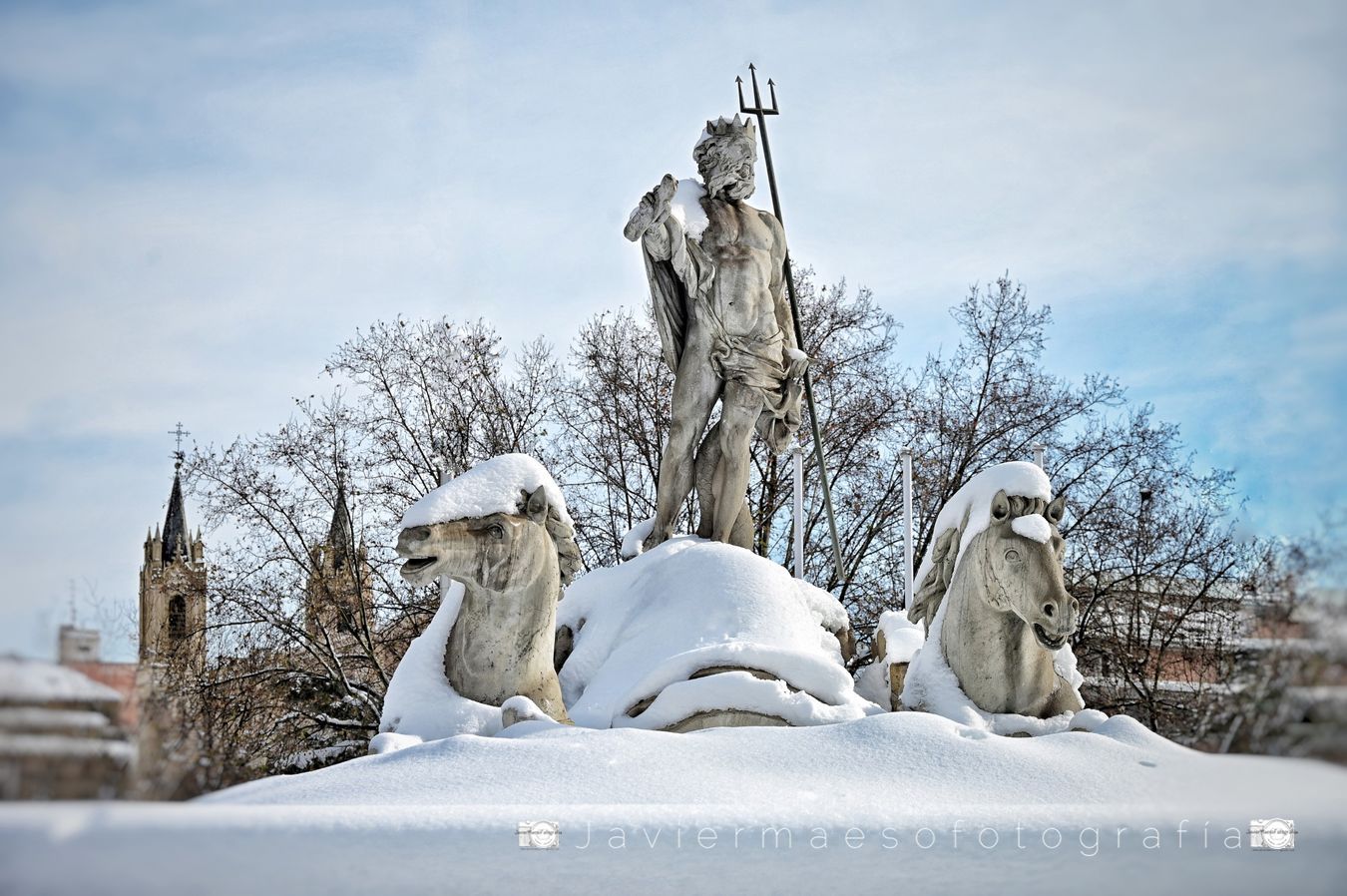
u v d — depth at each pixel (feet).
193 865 13.65
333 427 94.73
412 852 19.17
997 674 32.65
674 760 25.71
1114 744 26.61
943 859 20.65
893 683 37.52
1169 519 85.81
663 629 34.65
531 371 99.91
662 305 40.91
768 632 33.96
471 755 26.00
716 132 41.09
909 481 44.29
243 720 72.33
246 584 89.04
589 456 98.32
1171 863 15.23
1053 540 31.68
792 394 40.88
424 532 31.35
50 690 13.67
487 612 32.42
